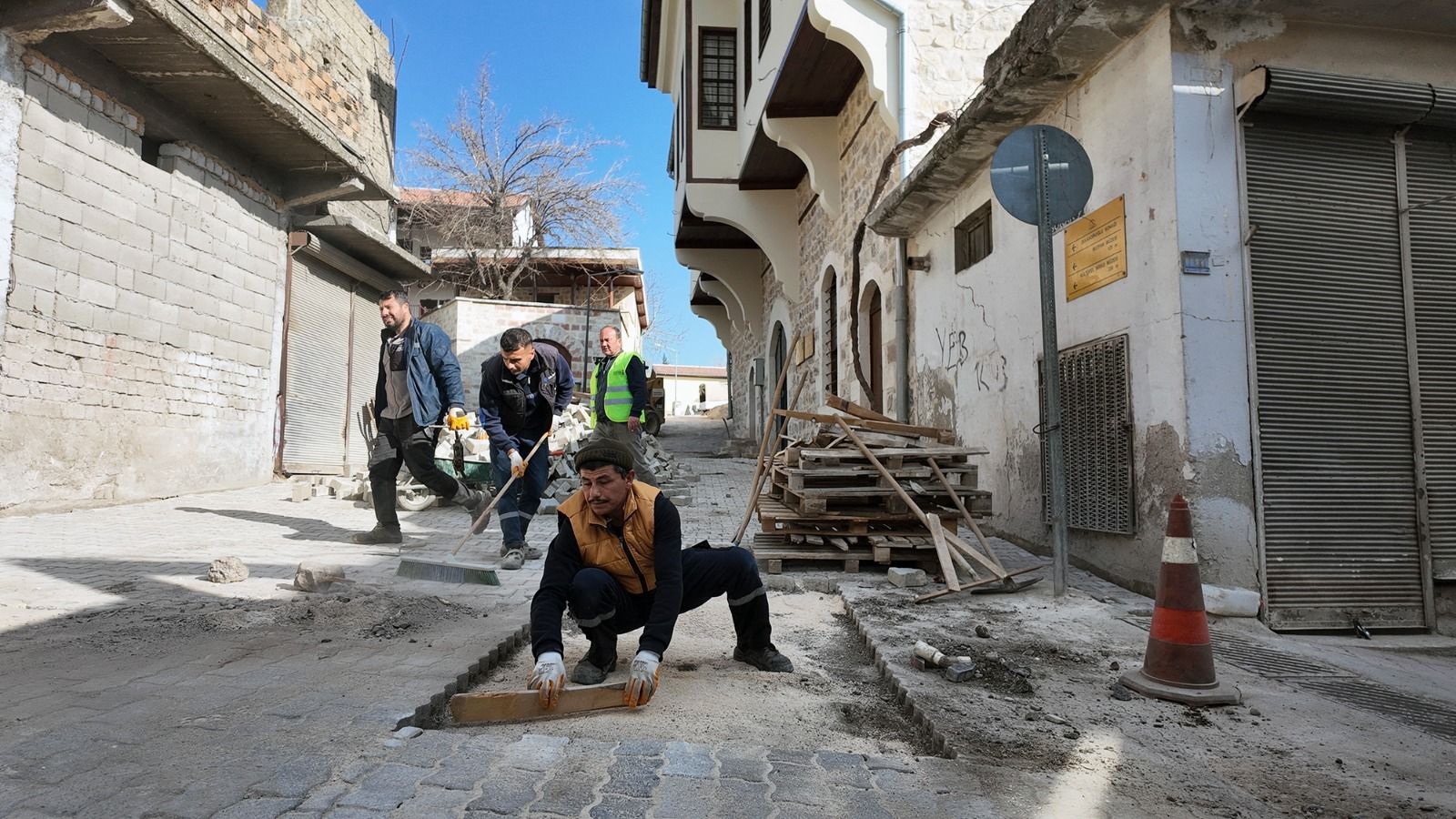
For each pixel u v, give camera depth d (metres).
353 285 14.38
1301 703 3.35
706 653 3.85
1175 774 2.57
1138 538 5.27
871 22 9.74
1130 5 4.98
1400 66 5.22
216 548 6.23
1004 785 2.39
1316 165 5.09
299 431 12.55
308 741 2.42
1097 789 2.42
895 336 10.44
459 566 5.05
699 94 16.67
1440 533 4.99
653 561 3.15
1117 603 4.88
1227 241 4.92
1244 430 4.82
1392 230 5.16
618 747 2.50
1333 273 5.05
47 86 7.74
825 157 13.10
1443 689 3.72
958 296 8.58
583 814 2.06
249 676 3.03
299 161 11.41
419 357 6.35
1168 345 4.95
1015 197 5.06
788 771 2.39
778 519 5.82
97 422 8.41
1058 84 6.11
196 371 9.99
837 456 5.71
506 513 5.86
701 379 54.72
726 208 16.48
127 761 2.23
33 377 7.60
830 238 13.82
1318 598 4.81
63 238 7.94
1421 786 2.56
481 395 5.88
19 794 2.01
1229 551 4.75
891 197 9.14
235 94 9.35
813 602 5.10
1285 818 2.31
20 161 7.43
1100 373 5.73
